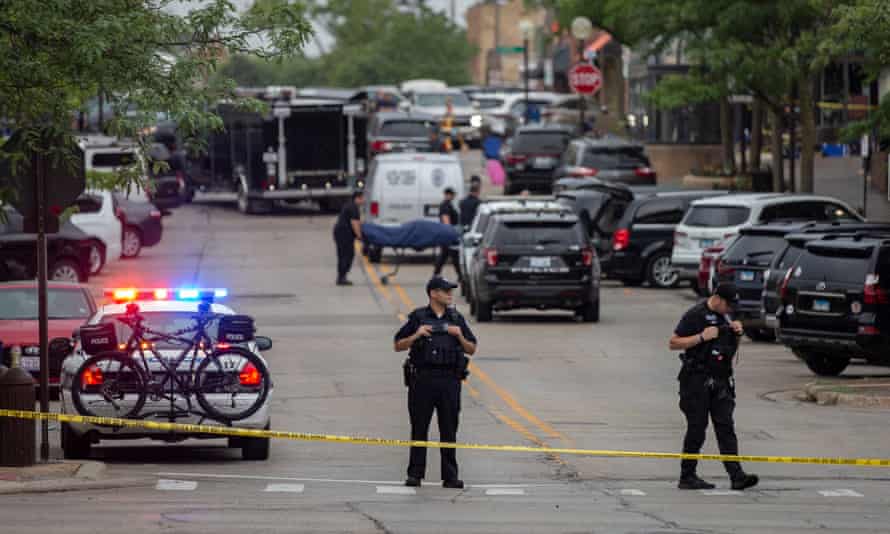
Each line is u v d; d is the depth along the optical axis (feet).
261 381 167.22
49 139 159.53
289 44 164.45
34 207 159.74
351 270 438.40
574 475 161.89
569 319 336.29
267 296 375.45
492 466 167.63
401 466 168.04
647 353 277.23
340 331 311.06
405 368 152.46
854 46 296.10
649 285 395.75
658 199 396.37
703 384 151.43
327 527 127.95
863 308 228.84
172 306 174.29
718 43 419.33
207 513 134.72
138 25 155.43
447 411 151.33
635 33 479.00
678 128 642.63
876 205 448.24
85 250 373.40
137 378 164.14
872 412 208.13
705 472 163.84
